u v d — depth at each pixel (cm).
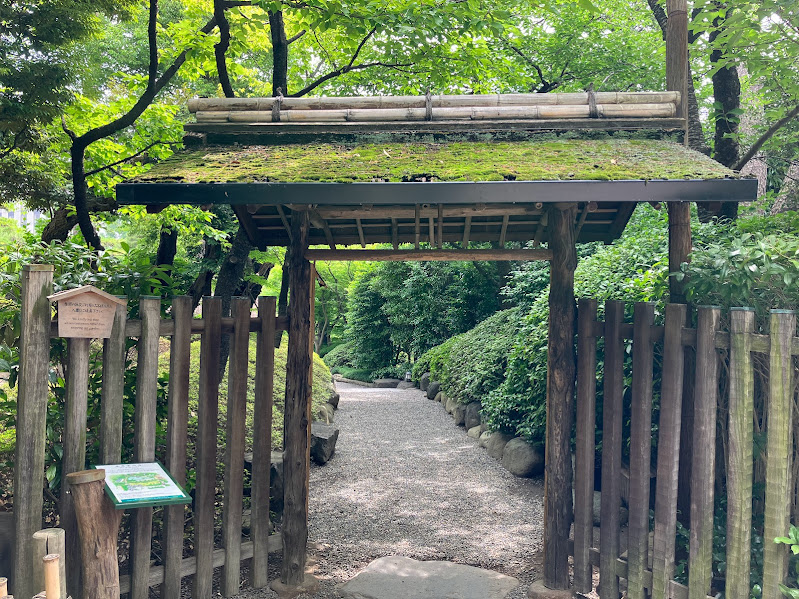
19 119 561
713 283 382
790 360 330
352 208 436
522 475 718
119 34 1300
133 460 362
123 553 428
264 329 419
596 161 377
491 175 354
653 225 739
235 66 755
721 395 403
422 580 430
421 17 574
